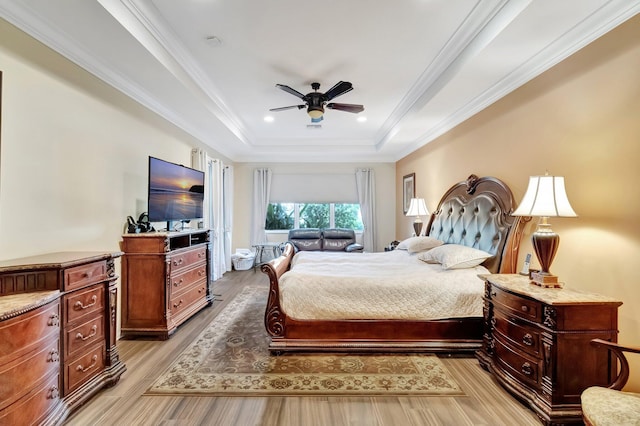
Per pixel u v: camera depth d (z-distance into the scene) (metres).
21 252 2.03
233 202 6.89
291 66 3.16
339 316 2.67
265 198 6.85
